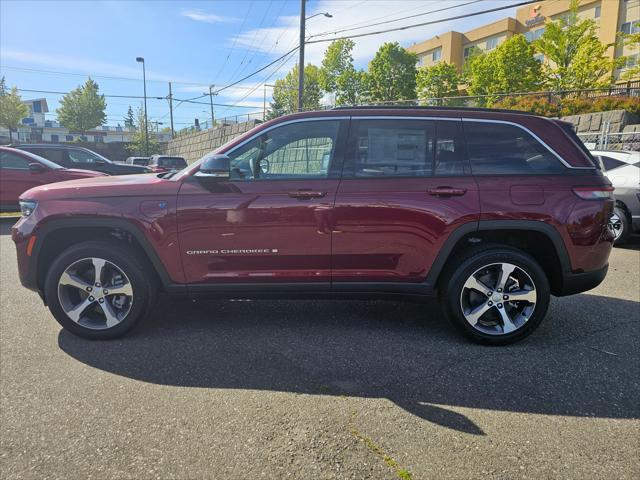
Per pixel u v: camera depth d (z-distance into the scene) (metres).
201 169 3.45
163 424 2.56
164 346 3.61
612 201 3.71
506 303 3.63
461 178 3.57
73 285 3.62
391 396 2.88
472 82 34.94
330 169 3.61
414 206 3.51
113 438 2.43
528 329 3.62
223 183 3.56
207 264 3.62
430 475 2.17
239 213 3.53
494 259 3.54
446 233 3.52
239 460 2.27
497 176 3.58
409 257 3.59
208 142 31.81
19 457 2.28
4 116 43.78
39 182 9.83
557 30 28.52
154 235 3.54
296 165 3.64
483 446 2.39
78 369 3.21
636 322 4.21
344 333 3.90
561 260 3.58
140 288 3.64
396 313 4.41
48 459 2.26
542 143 3.63
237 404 2.78
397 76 41.12
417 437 2.46
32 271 3.66
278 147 3.66
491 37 49.59
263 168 3.63
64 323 3.67
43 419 2.60
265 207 3.53
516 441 2.43
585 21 27.61
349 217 3.53
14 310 4.40
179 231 3.55
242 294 3.69
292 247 3.58
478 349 3.61
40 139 67.50
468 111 3.72
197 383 3.03
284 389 2.96
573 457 2.30
